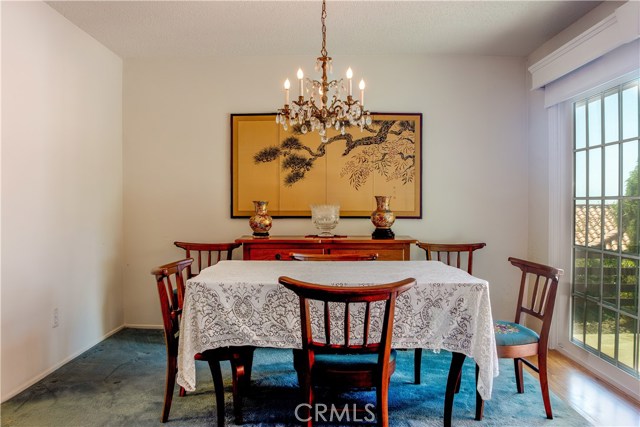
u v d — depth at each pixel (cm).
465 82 313
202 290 163
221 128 318
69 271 254
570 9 238
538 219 295
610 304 223
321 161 313
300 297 136
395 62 313
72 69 256
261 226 290
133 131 319
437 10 240
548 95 273
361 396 202
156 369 238
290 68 314
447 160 314
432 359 251
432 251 297
